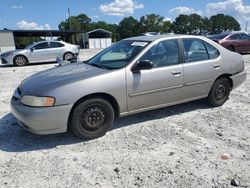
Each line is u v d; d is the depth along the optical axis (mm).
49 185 3133
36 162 3629
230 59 5684
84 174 3334
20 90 4223
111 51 5168
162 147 3980
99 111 4234
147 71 4547
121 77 4297
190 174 3297
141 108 4641
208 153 3795
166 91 4805
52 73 4527
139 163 3557
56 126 3938
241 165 3486
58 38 51219
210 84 5434
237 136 4340
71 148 3998
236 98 6422
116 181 3182
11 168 3492
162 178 3223
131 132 4523
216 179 3197
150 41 4777
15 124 4926
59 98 3859
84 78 4082
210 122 4922
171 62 4863
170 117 5176
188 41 5152
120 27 111750
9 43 36594
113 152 3855
